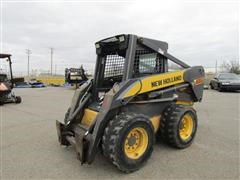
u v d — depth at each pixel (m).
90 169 3.54
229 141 4.72
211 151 4.16
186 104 4.97
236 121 6.54
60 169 3.56
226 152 4.12
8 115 8.01
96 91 4.39
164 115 4.20
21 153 4.24
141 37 3.97
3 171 3.52
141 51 4.06
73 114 4.21
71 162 3.81
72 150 4.36
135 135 3.49
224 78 16.84
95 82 4.43
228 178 3.19
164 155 3.98
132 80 3.71
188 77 4.79
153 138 3.66
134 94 3.66
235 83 15.76
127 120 3.31
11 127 6.20
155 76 4.06
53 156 4.08
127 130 3.29
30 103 11.30
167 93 4.36
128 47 3.81
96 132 3.32
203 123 6.29
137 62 4.00
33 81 32.00
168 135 4.12
